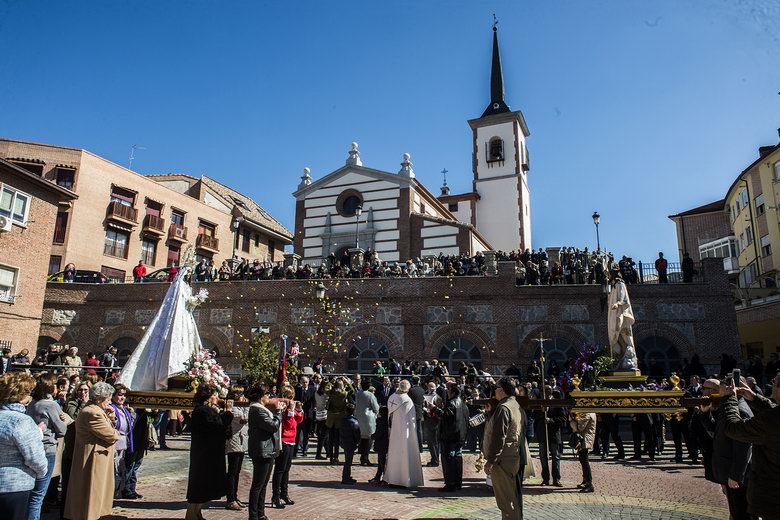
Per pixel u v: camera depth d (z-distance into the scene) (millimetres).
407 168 40719
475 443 17469
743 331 36906
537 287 28734
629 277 28219
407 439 11930
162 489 10992
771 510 5594
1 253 28109
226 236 52312
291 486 11719
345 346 29719
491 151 54875
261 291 31094
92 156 42000
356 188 41375
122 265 43344
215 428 8273
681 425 15570
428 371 23641
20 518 5738
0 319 27875
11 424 5773
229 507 9617
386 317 29781
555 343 28078
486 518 9133
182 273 12320
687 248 48844
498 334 28641
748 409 8680
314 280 30609
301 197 42812
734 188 42844
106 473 8117
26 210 29500
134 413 10773
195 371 10891
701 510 9844
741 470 7289
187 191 52625
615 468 14516
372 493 11086
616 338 13891
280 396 10992
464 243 38188
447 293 29500
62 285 33031
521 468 7938
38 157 40438
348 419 12211
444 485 11984
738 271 43094
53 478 9664
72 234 40094
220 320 31141
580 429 11641
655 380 24781
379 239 39906
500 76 59031
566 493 11328
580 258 31047
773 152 36969
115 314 32625
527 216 56062
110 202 42812
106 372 21266
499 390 8219
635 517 9359
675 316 27484
